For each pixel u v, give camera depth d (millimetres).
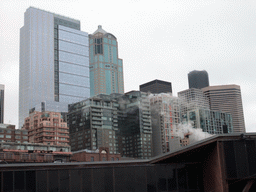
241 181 46875
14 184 41844
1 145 175375
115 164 46438
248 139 46125
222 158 45562
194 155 48750
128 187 46156
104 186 45375
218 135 45750
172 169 48219
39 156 169750
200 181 48969
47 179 43344
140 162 47250
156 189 46906
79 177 44656
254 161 45625
